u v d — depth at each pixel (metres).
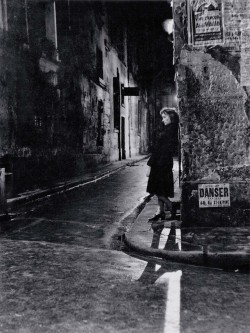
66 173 13.68
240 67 5.39
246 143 5.46
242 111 5.44
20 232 6.09
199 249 4.30
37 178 11.03
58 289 3.40
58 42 13.24
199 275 3.80
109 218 7.23
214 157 5.51
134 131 33.03
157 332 2.55
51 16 12.62
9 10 9.73
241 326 2.64
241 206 5.51
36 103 11.16
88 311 2.91
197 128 5.50
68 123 14.11
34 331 2.59
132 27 31.91
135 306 3.00
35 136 11.02
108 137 22.02
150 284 3.52
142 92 38.44
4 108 9.32
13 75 9.81
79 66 15.66
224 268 4.04
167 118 6.14
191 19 5.39
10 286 3.50
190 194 5.56
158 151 6.11
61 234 5.93
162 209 6.26
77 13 15.55
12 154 9.59
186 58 5.43
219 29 5.36
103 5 20.45
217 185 5.51
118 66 25.83
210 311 2.89
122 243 5.31
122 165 20.48
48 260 4.37
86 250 4.86
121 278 3.69
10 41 9.73
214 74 5.43
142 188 11.59
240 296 3.21
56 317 2.82
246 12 5.32
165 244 4.64
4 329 2.63
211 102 5.46
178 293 3.28
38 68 11.37
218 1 5.34
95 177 14.54
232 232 5.17
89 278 3.70
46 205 8.78
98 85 19.34
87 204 8.84
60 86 13.29
